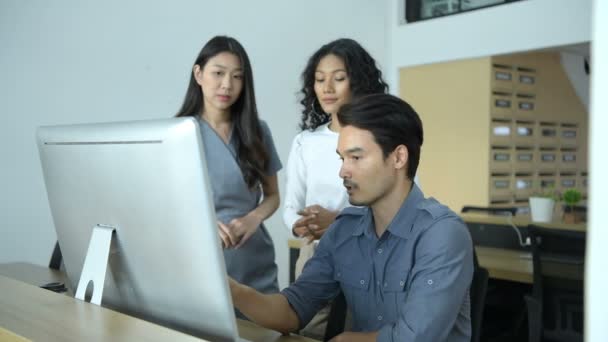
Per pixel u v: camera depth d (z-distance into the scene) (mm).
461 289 1238
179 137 908
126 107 3771
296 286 1455
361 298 1381
